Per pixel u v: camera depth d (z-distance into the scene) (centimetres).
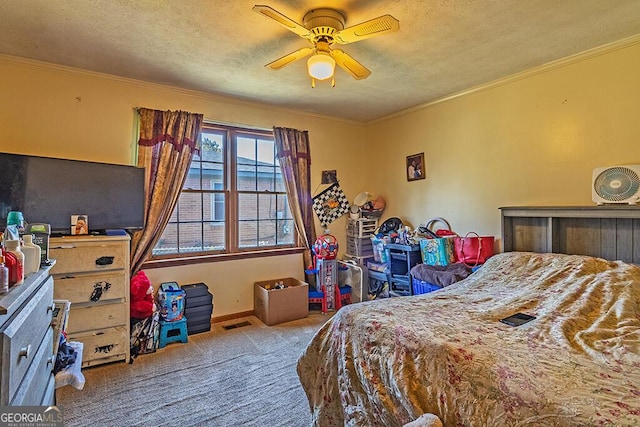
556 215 266
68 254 243
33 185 249
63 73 286
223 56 265
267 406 210
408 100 379
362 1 194
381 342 158
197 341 308
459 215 361
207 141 366
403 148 422
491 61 279
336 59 222
